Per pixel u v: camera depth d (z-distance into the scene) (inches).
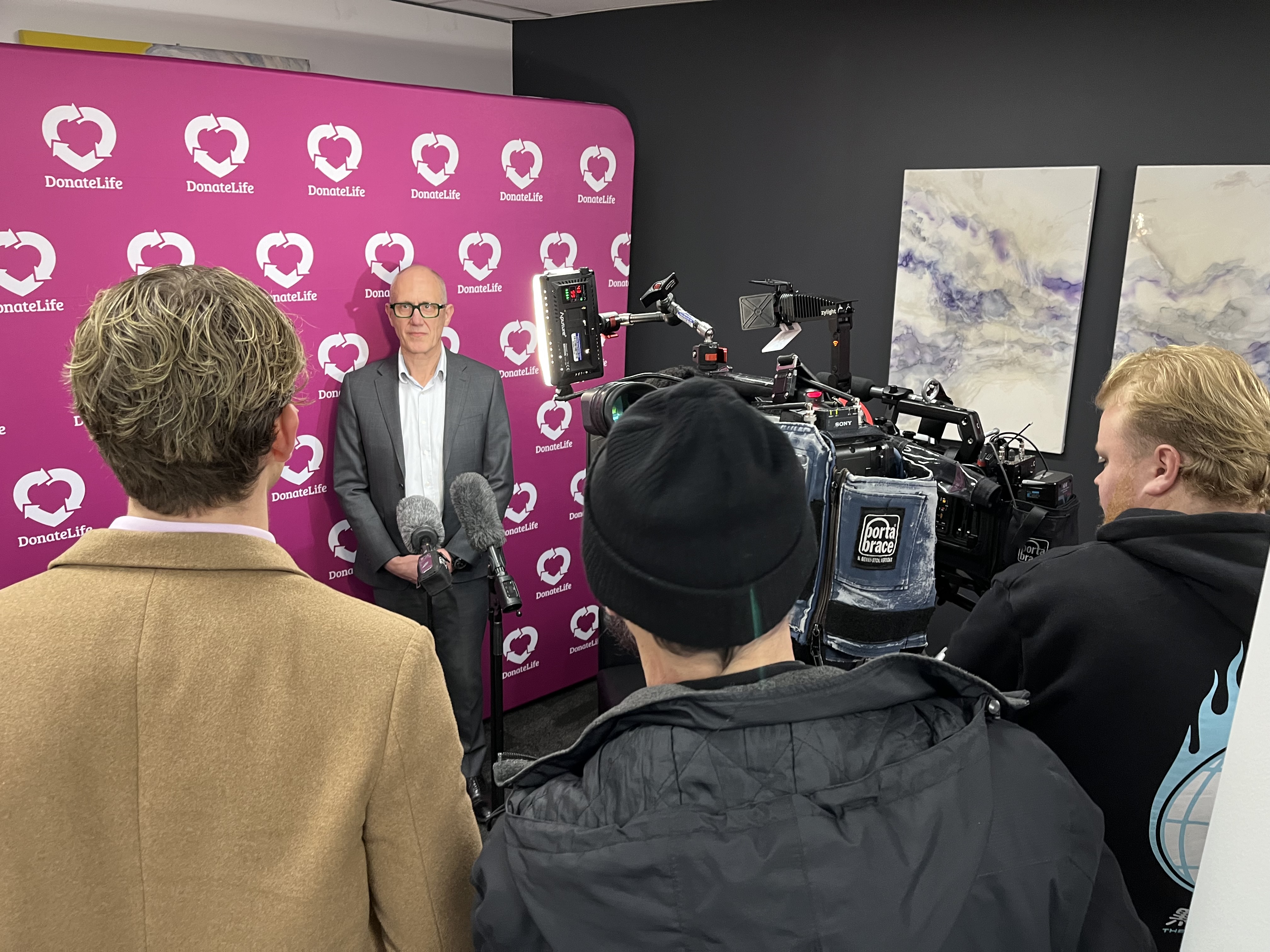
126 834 27.5
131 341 26.6
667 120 162.1
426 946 31.6
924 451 81.4
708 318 165.9
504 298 133.3
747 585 23.9
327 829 28.1
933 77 134.3
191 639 27.9
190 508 28.7
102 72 94.6
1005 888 23.7
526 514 141.5
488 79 174.4
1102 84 120.8
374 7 153.0
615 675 86.7
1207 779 37.7
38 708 26.2
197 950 28.4
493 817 93.4
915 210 136.8
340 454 113.3
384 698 28.7
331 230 113.7
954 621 134.9
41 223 93.9
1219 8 111.3
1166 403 40.1
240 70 103.0
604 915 22.1
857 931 21.3
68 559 28.7
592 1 154.3
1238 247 113.9
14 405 95.2
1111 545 40.6
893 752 23.9
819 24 143.1
